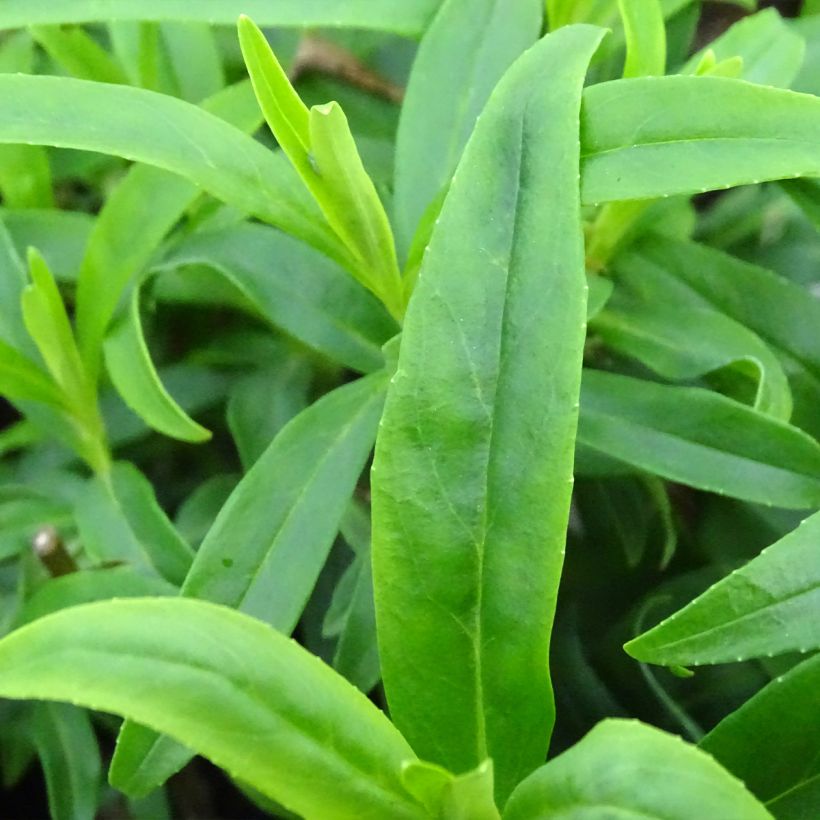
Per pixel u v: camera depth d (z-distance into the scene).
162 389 0.28
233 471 0.33
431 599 0.24
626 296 0.30
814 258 0.32
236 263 0.29
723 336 0.28
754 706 0.25
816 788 0.25
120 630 0.22
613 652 0.30
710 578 0.30
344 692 0.23
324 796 0.23
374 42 0.35
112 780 0.25
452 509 0.24
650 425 0.27
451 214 0.24
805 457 0.26
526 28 0.29
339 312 0.29
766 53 0.29
